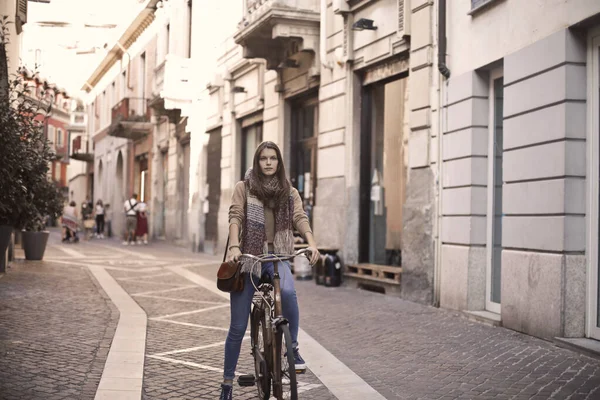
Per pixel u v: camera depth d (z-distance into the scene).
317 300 11.02
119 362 6.13
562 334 7.29
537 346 7.25
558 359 6.61
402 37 11.27
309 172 15.82
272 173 4.78
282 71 16.52
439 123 10.29
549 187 7.54
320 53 14.10
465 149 9.57
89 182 49.06
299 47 14.55
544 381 5.75
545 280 7.55
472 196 9.44
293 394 4.11
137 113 29.22
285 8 14.00
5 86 11.80
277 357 4.38
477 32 9.30
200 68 22.12
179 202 25.45
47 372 5.65
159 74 24.64
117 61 34.62
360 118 13.29
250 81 18.95
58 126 63.44
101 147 41.91
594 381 5.72
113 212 37.47
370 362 6.55
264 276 4.79
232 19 19.69
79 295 10.55
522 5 8.22
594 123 7.24
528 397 5.24
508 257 8.32
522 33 8.22
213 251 21.92
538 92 7.78
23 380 5.36
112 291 11.30
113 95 36.72
